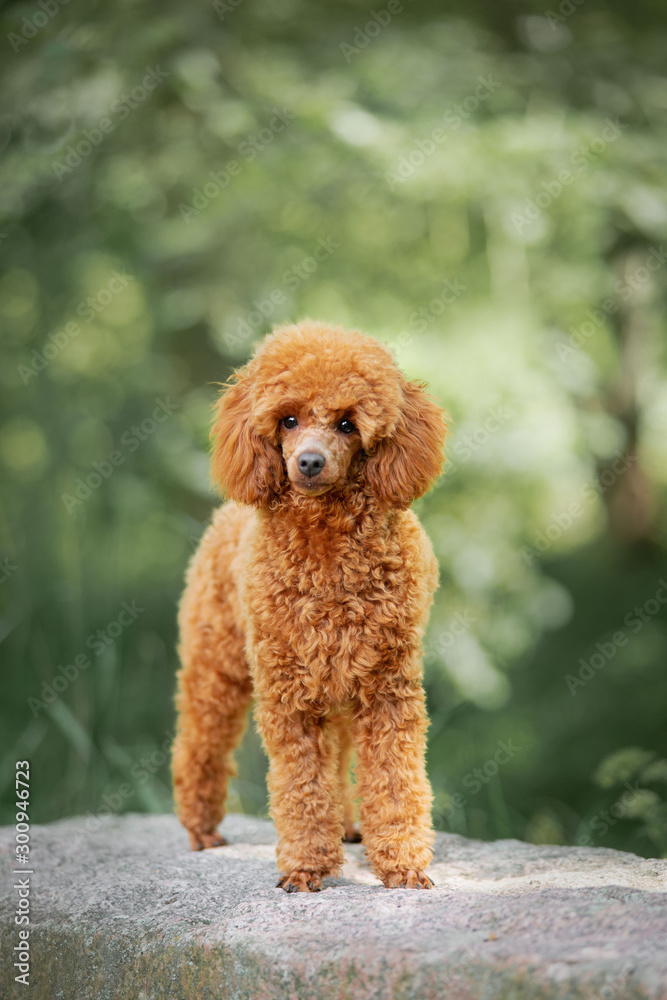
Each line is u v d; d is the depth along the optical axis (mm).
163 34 7039
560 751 8234
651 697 8742
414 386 3338
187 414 7914
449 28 7996
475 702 7406
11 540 7922
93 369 8688
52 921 3109
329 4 7914
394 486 3080
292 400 3031
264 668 3125
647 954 2078
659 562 11008
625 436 9180
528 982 2107
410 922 2512
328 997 2375
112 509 7926
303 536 3057
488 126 7449
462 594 7531
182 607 4004
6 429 8703
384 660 3074
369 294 8188
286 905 2781
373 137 6992
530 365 7680
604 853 3494
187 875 3367
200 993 2658
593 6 8109
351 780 4066
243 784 5691
